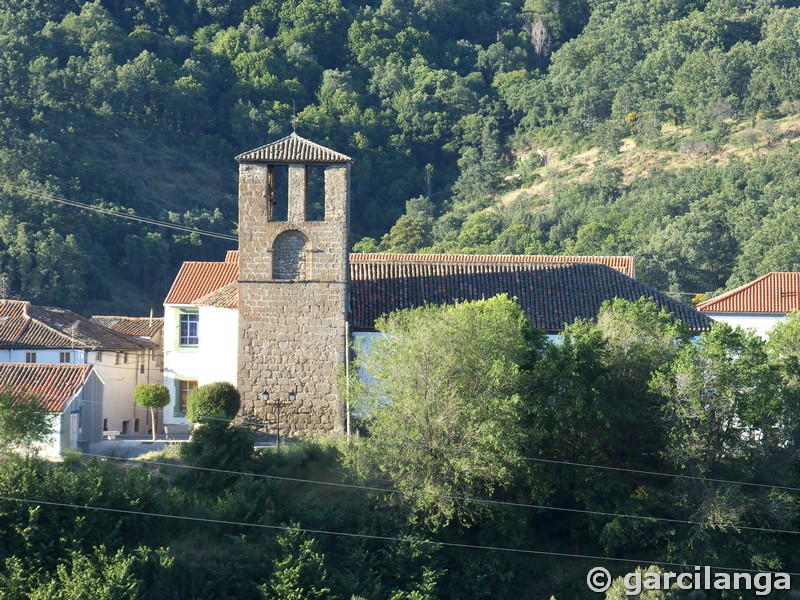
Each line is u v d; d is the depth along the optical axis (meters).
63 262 186.38
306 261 92.25
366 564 75.75
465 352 81.88
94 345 103.56
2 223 186.38
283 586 71.62
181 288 105.00
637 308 88.12
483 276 98.12
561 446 84.75
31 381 89.56
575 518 82.75
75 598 65.75
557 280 98.00
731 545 80.44
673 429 81.56
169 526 76.31
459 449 78.56
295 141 94.00
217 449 82.06
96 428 94.56
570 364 82.62
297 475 83.81
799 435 83.50
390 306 94.19
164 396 99.25
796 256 189.50
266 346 91.88
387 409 81.38
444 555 78.38
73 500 73.62
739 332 84.88
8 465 74.25
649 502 82.25
